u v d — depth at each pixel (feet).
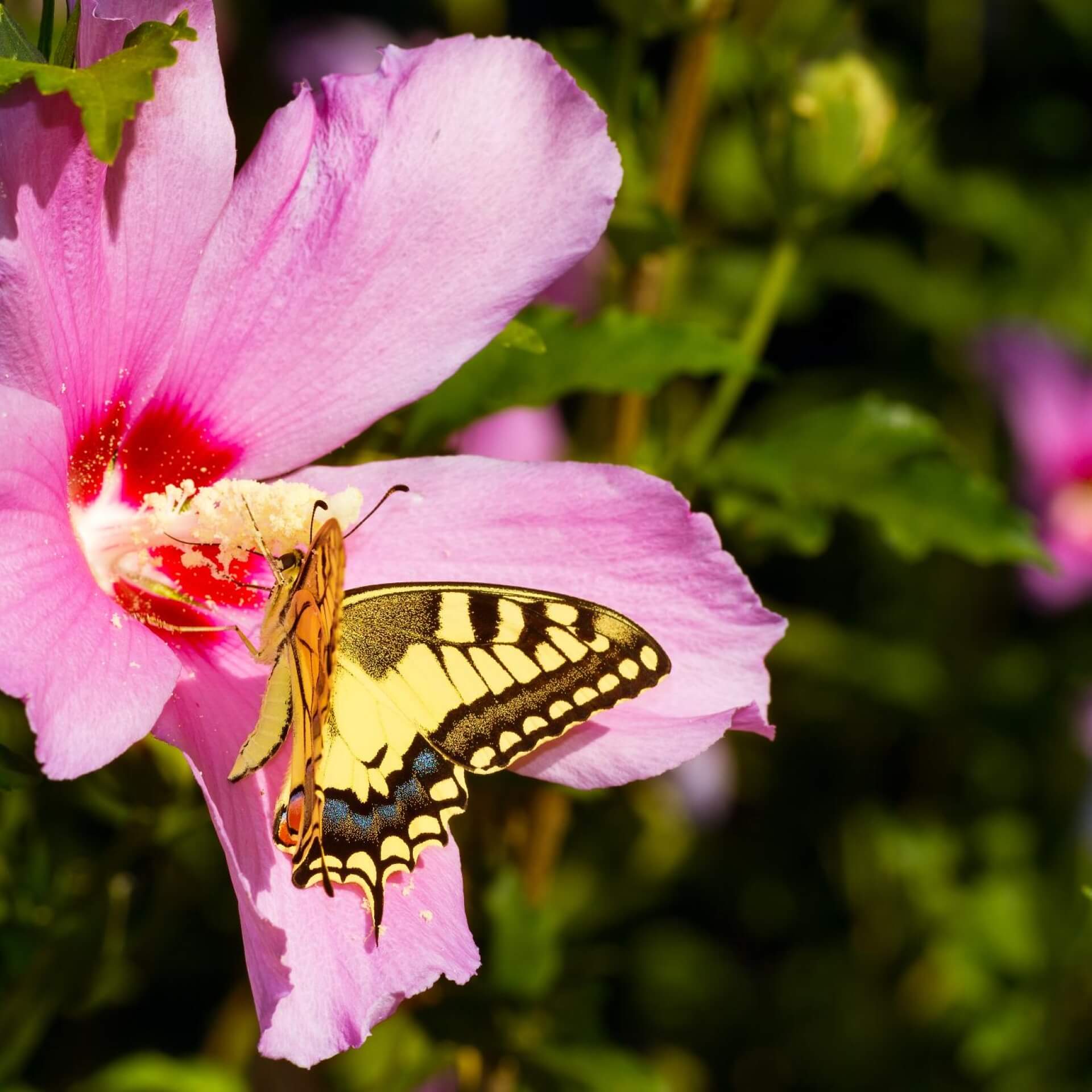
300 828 2.24
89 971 2.47
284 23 3.24
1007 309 3.95
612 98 2.55
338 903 2.27
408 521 2.36
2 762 2.33
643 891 3.04
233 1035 2.72
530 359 2.48
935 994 3.40
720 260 3.23
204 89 2.28
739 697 2.34
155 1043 2.77
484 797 2.56
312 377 2.35
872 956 3.43
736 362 2.49
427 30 3.42
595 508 2.35
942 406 3.77
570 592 2.35
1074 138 3.88
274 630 2.31
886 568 3.50
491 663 2.28
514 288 2.34
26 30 2.76
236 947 2.64
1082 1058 3.37
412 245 2.33
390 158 2.32
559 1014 2.59
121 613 2.28
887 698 3.50
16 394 2.23
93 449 2.34
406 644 2.29
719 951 3.43
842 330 3.79
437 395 2.48
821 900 3.43
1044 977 3.38
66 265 2.27
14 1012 2.46
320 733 2.26
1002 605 3.72
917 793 3.64
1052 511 3.98
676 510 2.35
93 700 2.23
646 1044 3.36
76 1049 2.73
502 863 2.57
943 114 3.77
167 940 2.60
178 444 2.36
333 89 2.32
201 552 2.39
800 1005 3.40
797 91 2.60
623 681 2.28
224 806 2.27
